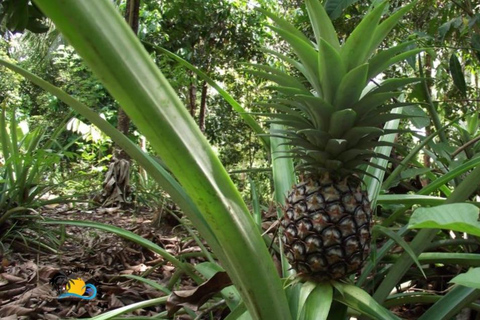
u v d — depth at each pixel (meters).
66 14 0.48
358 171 1.28
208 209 0.69
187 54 7.20
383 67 1.26
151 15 7.08
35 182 3.05
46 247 2.62
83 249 2.65
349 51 1.21
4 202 2.71
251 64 1.36
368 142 1.28
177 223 3.49
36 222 2.73
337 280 1.24
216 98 10.62
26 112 10.88
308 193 1.26
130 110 0.58
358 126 1.27
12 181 2.82
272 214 2.47
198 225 0.98
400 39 3.41
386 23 1.19
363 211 1.24
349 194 1.23
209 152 0.69
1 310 1.67
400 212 1.54
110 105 9.41
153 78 0.59
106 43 0.51
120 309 1.25
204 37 7.22
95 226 1.66
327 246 1.19
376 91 1.25
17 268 2.25
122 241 2.77
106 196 4.70
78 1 0.48
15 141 2.89
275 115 1.34
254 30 7.56
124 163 4.71
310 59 1.25
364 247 1.23
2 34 3.16
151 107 0.58
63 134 8.77
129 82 0.55
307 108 1.30
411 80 1.21
